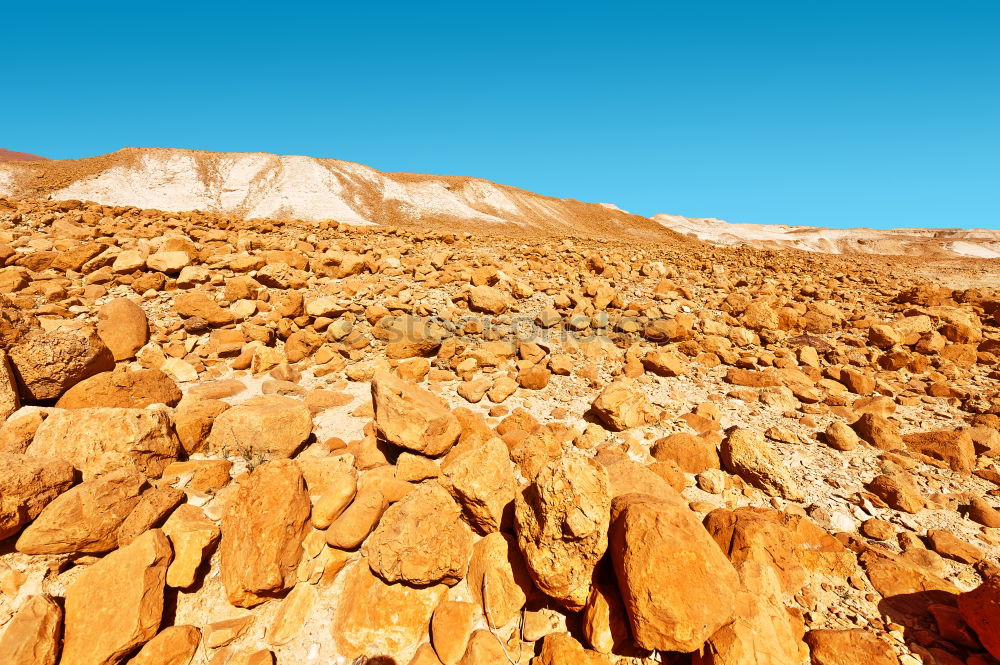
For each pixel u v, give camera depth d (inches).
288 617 138.5
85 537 133.1
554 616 135.9
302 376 267.6
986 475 183.9
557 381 264.2
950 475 186.5
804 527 153.4
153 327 288.0
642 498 139.3
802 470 189.2
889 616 126.3
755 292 490.3
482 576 143.6
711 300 446.9
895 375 288.8
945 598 129.6
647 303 417.1
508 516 155.5
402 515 148.0
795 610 129.3
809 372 284.8
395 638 135.0
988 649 110.3
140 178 2379.4
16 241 387.9
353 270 424.8
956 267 985.5
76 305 293.4
